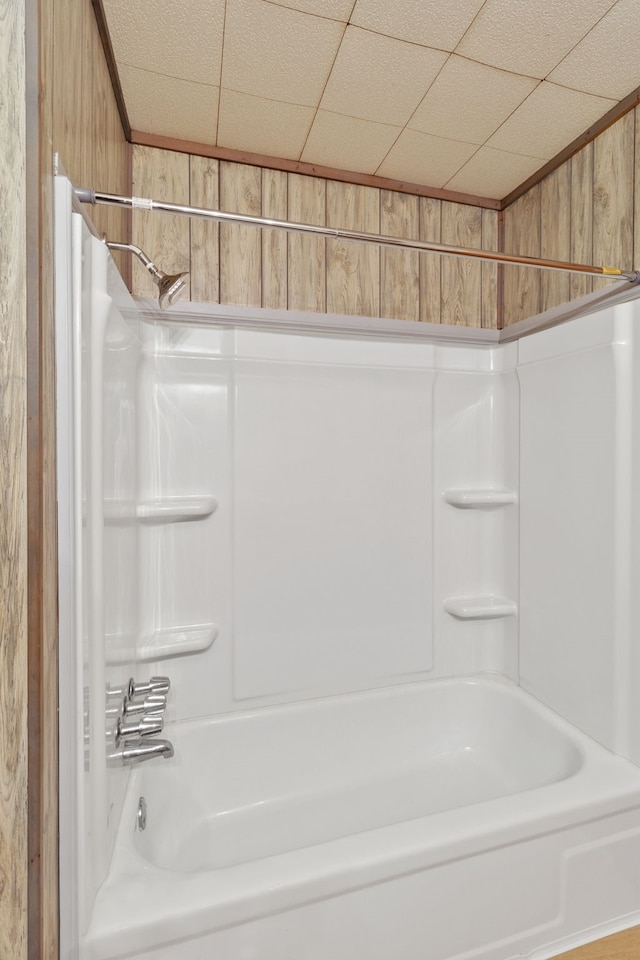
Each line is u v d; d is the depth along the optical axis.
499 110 1.50
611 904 1.24
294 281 1.75
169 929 0.89
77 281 0.79
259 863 1.01
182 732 1.54
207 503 1.57
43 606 0.74
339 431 1.76
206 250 1.66
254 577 1.68
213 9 1.15
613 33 1.23
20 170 0.71
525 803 1.19
